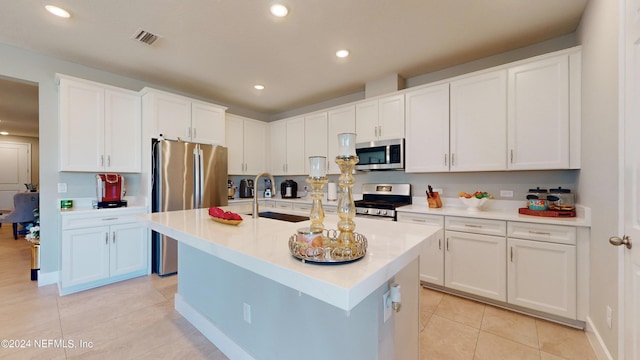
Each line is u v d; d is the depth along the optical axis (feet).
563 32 7.76
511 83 7.97
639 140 3.83
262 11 6.77
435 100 9.47
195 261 6.81
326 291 2.46
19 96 13.37
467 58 9.38
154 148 10.25
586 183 6.46
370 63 9.77
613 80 4.79
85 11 6.72
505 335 6.27
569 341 6.00
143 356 5.56
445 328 6.58
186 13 6.82
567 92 7.11
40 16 6.91
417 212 9.02
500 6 6.59
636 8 3.87
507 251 7.34
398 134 10.37
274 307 4.75
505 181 9.07
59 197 9.42
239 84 11.84
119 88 10.00
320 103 14.57
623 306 4.34
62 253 8.30
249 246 3.74
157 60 9.45
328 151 12.84
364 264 2.96
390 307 3.64
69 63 9.55
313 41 8.21
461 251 8.15
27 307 7.54
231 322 5.68
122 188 9.92
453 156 9.05
